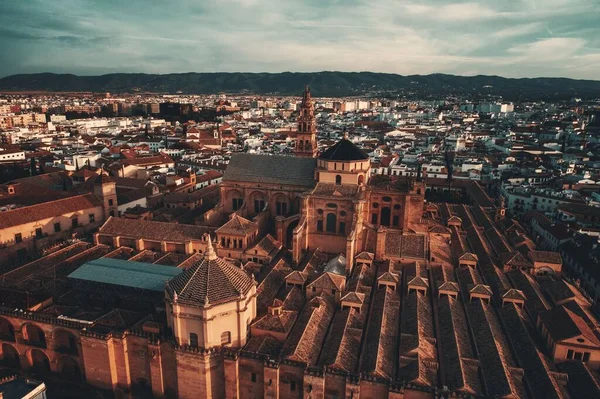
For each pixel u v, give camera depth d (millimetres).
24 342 89812
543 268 119250
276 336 83312
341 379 71812
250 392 78688
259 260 115938
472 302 100438
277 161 137375
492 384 71562
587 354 80062
